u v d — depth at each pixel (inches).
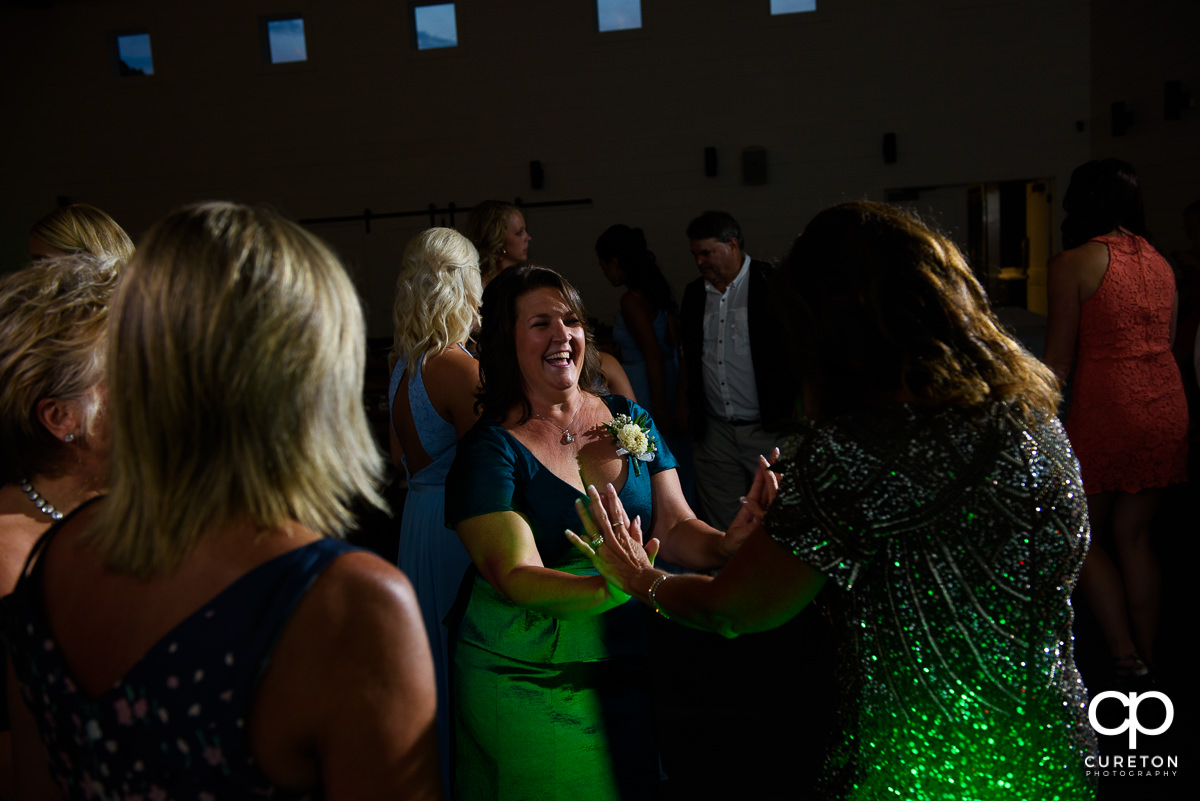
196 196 394.9
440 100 379.9
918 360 41.2
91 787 29.8
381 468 34.7
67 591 31.7
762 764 98.6
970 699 40.6
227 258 29.6
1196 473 167.8
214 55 386.0
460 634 69.8
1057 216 350.9
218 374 29.1
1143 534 104.6
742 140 366.6
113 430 30.5
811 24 355.9
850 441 41.4
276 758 28.6
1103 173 101.5
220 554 29.7
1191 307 170.4
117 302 30.5
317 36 381.1
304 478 30.8
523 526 65.3
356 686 28.9
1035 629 41.2
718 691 116.3
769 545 43.0
